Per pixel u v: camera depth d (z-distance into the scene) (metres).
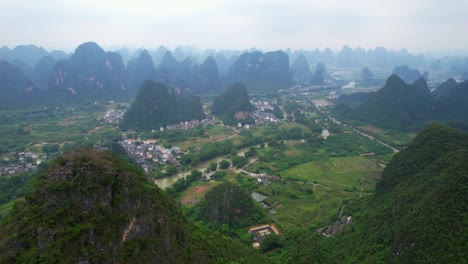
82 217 44.97
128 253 46.16
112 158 55.06
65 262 40.78
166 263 50.31
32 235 42.22
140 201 51.62
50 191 45.50
